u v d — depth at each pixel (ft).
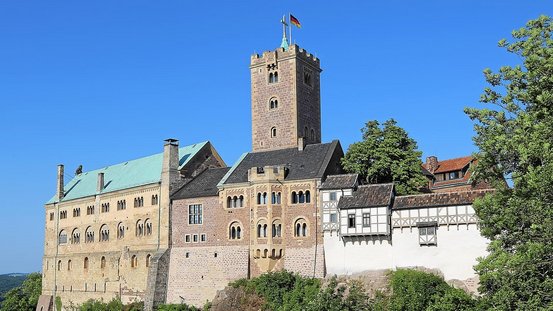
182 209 304.09
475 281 226.17
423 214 240.73
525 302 142.61
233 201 287.07
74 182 404.57
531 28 164.45
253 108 322.34
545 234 142.00
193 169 320.70
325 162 274.77
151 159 349.00
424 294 218.38
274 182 274.77
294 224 270.05
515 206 150.30
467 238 230.68
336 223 259.39
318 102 328.90
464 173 342.23
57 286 382.83
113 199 346.54
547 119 149.79
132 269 324.19
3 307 435.53
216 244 289.33
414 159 274.16
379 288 236.63
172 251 304.50
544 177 140.15
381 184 256.52
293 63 312.71
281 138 311.27
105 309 327.06
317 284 252.83
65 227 383.86
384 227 245.86
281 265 270.67
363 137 283.79
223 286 283.18
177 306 286.66
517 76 165.68
